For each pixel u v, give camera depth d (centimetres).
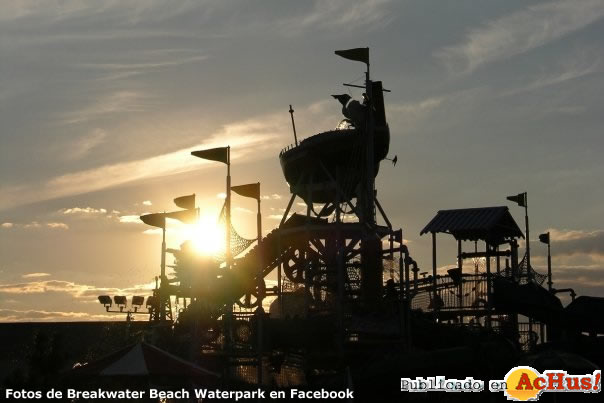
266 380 6272
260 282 6109
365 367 5494
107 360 4269
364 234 7131
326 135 8369
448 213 7112
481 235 7031
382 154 8400
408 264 6184
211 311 6272
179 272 6381
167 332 6569
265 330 6075
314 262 7200
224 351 6069
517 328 7162
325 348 6053
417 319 6291
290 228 8219
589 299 6575
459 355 5106
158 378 4403
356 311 6144
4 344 8519
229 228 6350
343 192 8362
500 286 6612
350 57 7938
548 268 8031
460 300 6706
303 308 6812
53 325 8812
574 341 6594
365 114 7981
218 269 6338
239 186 6291
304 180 8638
